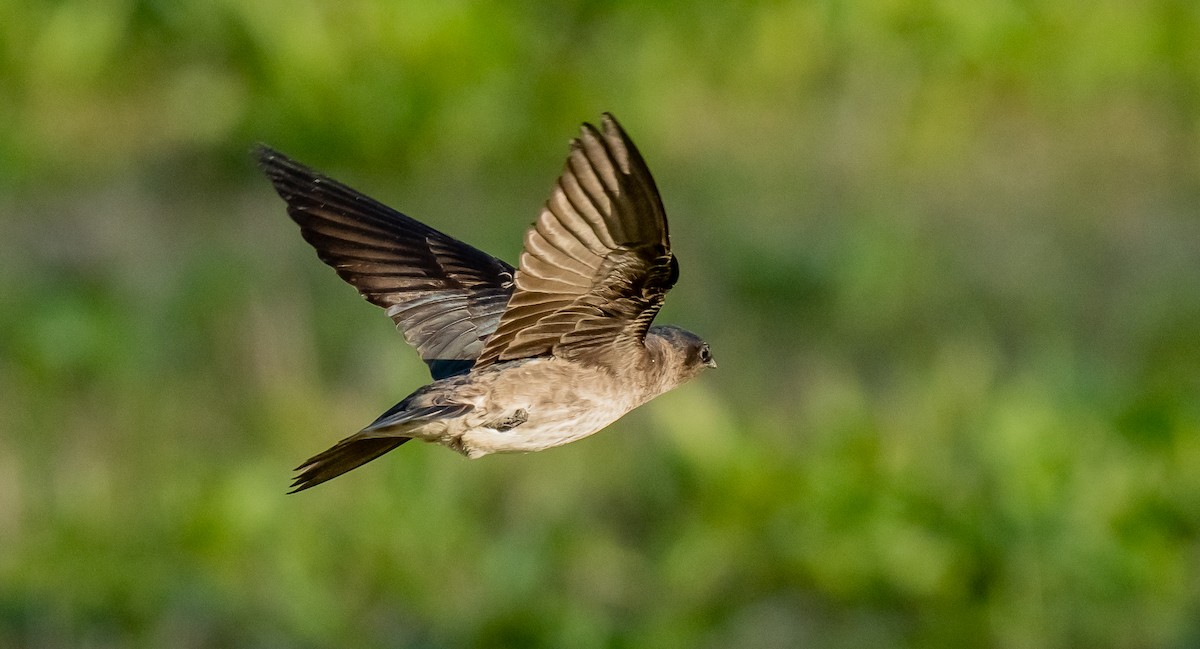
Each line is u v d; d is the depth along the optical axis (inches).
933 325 569.9
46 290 544.7
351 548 460.8
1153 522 467.2
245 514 458.9
